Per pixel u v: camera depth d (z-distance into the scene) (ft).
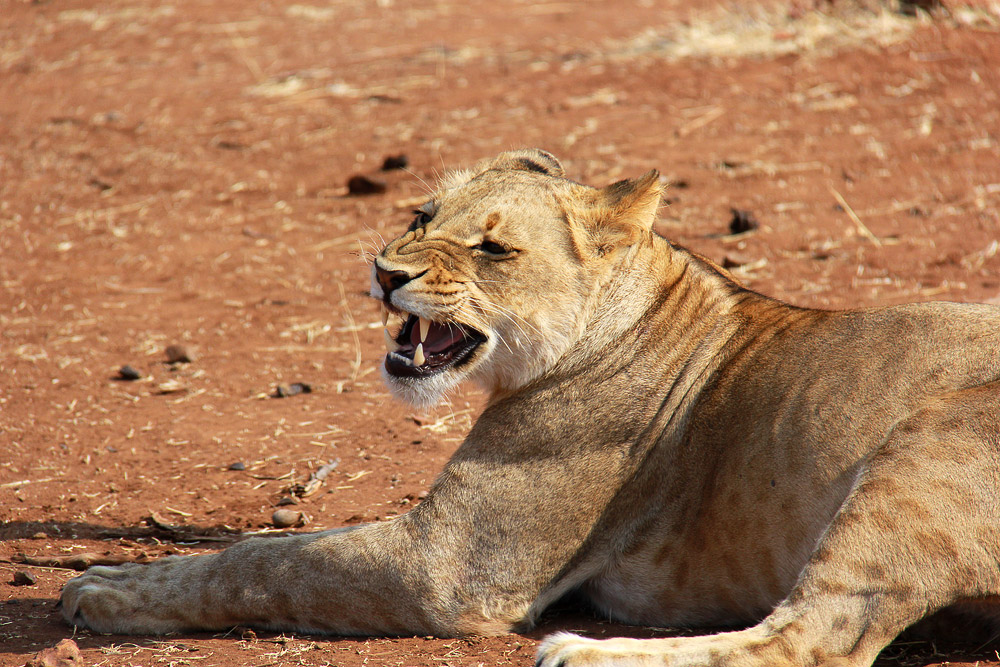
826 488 21.97
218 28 111.96
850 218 57.93
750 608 23.56
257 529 31.50
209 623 24.84
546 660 20.89
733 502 23.39
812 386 23.13
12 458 36.76
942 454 20.70
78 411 40.70
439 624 24.03
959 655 21.79
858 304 46.44
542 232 26.13
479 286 26.09
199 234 61.57
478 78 88.17
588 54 91.76
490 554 24.39
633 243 26.48
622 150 69.10
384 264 25.73
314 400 41.29
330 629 24.50
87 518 32.50
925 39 81.61
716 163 66.54
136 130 80.53
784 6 92.48
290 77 92.02
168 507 33.14
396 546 24.25
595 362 25.90
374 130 77.36
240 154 74.59
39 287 54.44
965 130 68.33
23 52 104.17
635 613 24.89
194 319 50.16
